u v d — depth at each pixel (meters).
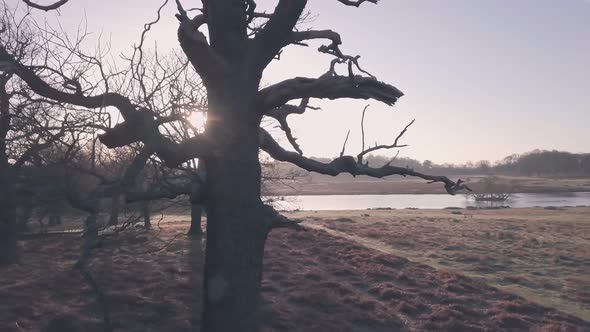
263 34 6.99
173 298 15.41
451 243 30.64
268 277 19.30
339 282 19.61
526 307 18.00
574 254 28.34
